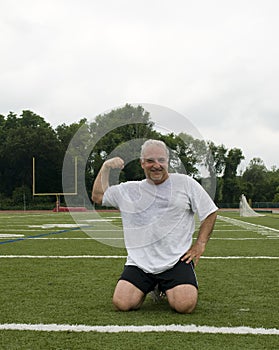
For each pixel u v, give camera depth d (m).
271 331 2.66
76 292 3.82
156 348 2.37
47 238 9.30
